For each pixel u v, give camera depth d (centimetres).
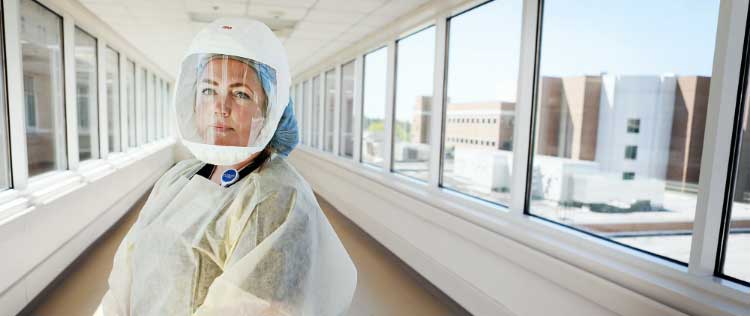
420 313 322
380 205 488
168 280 86
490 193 330
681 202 192
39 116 368
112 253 439
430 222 366
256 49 91
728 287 165
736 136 169
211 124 91
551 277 229
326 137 825
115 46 599
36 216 305
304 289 83
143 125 830
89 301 325
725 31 165
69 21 414
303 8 410
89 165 482
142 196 747
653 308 176
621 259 209
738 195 170
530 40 281
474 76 348
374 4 388
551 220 271
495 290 278
